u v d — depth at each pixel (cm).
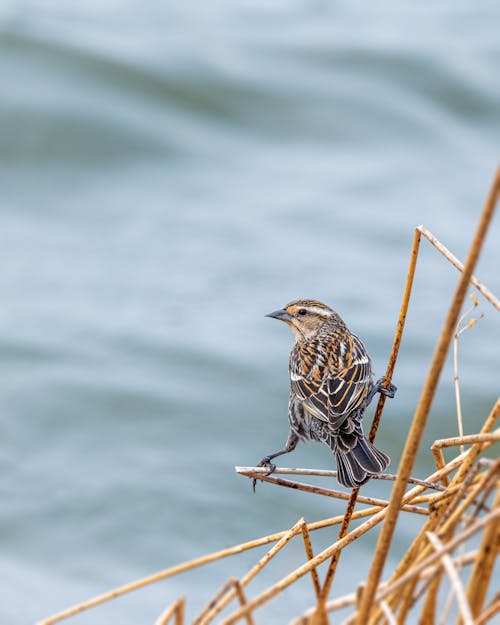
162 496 1386
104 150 2270
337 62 2525
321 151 2312
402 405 1559
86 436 1506
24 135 2275
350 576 1220
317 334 929
